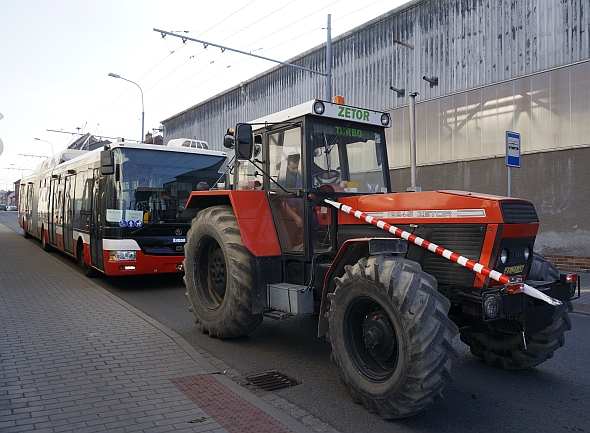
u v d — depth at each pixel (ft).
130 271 30.19
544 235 38.37
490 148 41.83
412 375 11.96
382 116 19.65
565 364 17.81
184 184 32.86
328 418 13.06
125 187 30.60
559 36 37.11
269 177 19.33
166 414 12.69
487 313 12.75
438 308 12.30
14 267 39.01
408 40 48.75
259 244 18.79
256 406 13.35
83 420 12.24
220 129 85.10
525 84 39.27
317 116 18.04
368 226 16.46
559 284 15.12
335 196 18.20
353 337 14.21
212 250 21.74
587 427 12.66
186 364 16.69
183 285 33.88
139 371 15.92
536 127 38.70
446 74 45.14
